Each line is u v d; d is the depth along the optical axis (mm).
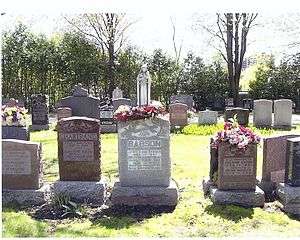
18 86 17109
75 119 4465
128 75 18094
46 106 10641
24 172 4418
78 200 4398
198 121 11117
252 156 4316
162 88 18000
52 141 8609
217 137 4395
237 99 17469
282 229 3693
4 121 7082
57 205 4273
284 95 18250
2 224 3723
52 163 6488
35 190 4406
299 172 4344
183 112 10492
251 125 10867
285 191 4266
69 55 17703
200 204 4344
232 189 4340
